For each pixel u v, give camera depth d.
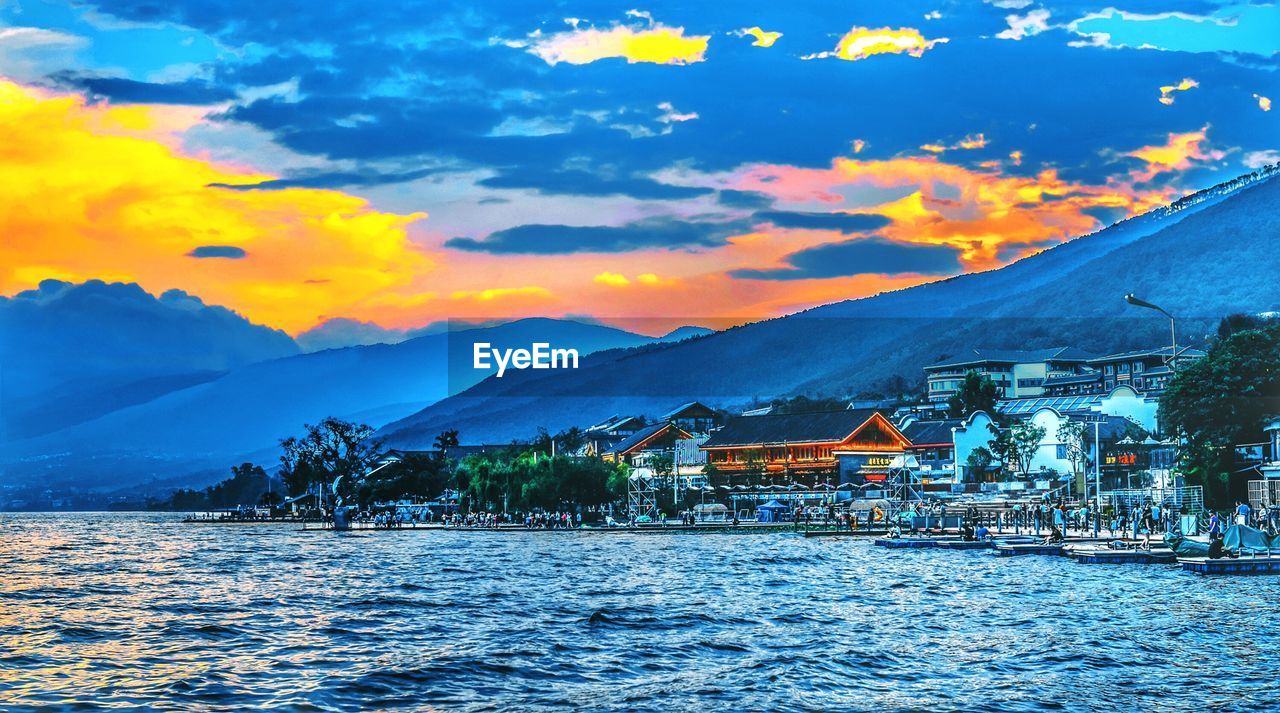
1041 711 42.44
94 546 167.75
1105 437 181.88
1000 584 81.88
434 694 45.84
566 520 187.50
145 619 68.19
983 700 44.09
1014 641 56.56
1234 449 132.38
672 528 176.25
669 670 50.50
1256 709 42.38
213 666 51.50
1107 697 44.34
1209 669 49.12
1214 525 91.12
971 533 124.69
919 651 54.38
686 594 80.81
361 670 50.31
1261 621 61.00
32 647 57.16
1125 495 142.38
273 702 44.12
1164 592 73.69
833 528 164.38
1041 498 150.62
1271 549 88.38
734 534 162.12
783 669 50.06
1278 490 119.44
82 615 70.25
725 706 43.53
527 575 98.38
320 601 78.19
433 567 108.88
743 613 69.12
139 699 44.53
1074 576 85.62
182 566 116.38
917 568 97.25
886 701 44.09
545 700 44.78
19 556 139.12
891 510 166.12
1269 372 131.38
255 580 96.81
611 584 89.06
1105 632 58.44
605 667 51.22
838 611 69.44
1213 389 131.62
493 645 57.19
